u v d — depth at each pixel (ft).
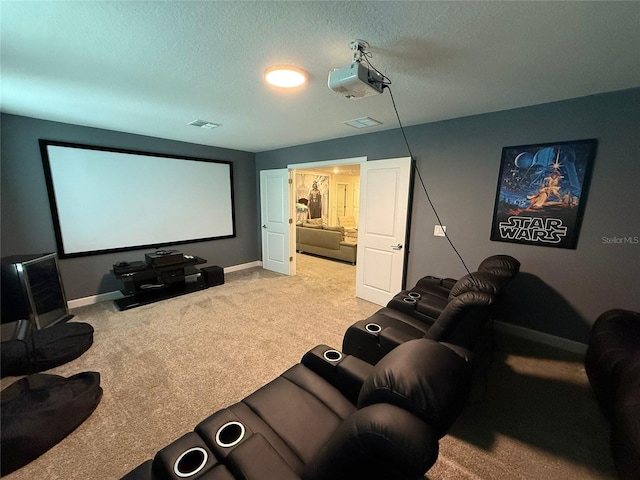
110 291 11.64
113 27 4.28
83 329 8.39
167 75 5.99
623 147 6.74
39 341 7.52
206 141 13.46
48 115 9.09
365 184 11.48
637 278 6.95
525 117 7.93
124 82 6.39
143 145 12.06
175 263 11.90
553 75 5.86
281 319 9.94
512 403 5.87
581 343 7.80
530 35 4.40
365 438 1.95
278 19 4.09
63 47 4.87
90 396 5.67
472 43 4.67
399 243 10.68
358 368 4.39
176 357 7.52
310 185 28.14
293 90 6.80
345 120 9.45
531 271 8.32
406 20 4.08
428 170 9.92
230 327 9.28
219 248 15.66
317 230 20.57
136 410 5.68
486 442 4.93
